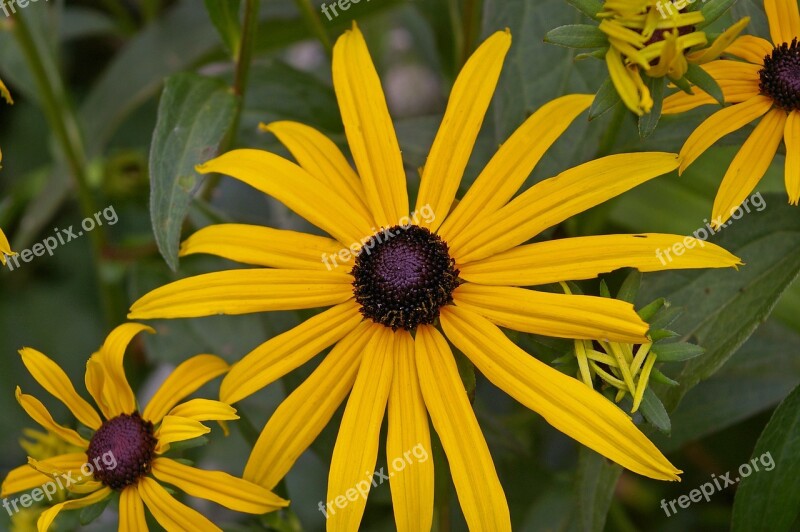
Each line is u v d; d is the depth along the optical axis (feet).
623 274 0.95
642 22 0.80
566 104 0.86
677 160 0.84
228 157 0.87
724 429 1.11
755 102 0.86
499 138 0.95
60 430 0.88
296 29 1.14
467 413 0.82
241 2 0.97
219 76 1.16
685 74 0.82
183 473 0.86
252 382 0.85
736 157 0.86
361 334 0.86
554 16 0.95
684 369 0.86
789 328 1.00
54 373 0.88
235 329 1.04
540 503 0.99
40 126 1.35
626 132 0.96
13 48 1.17
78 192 1.14
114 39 1.45
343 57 0.88
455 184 0.87
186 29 1.20
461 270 0.86
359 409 0.83
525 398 0.82
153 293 0.86
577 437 0.81
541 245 0.85
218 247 0.87
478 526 0.81
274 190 0.87
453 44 1.17
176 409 0.86
